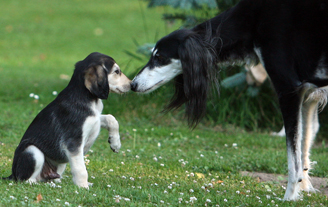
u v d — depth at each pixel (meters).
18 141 12.22
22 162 7.75
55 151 7.89
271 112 16.72
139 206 7.00
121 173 9.62
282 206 7.68
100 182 8.44
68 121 7.73
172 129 15.30
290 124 7.95
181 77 9.34
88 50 30.48
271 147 13.91
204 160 11.44
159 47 8.79
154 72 8.84
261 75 14.58
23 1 43.72
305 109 9.09
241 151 13.10
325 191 9.59
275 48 8.04
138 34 34.19
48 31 35.00
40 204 6.68
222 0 14.92
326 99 9.16
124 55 28.36
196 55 8.38
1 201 6.64
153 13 40.69
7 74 22.78
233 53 8.66
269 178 10.56
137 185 8.53
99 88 7.75
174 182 8.88
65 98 7.91
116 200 7.11
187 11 16.20
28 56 28.66
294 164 7.93
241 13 8.57
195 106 8.55
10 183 7.62
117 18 38.97
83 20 38.28
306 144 9.20
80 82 7.86
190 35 8.56
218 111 16.53
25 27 35.75
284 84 7.99
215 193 8.41
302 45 8.01
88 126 7.80
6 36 33.31
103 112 16.38
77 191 7.43
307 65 8.05
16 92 18.88
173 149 12.97
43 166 8.05
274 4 8.20
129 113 16.48
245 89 16.58
